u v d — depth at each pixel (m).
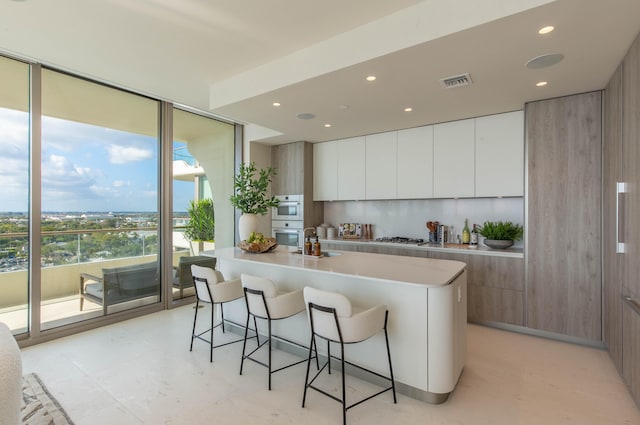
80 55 3.04
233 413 2.16
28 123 3.24
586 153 3.14
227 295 2.93
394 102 3.43
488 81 2.87
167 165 4.38
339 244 4.92
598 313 3.10
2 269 3.12
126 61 3.17
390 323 2.41
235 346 3.22
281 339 3.12
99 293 3.79
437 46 2.26
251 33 2.64
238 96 3.44
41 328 3.33
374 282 2.49
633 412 2.14
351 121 4.17
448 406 2.21
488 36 2.13
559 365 2.78
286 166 5.64
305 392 2.23
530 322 3.45
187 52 2.97
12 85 3.15
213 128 5.16
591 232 3.12
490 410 2.17
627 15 1.90
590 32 2.08
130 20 2.48
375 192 4.84
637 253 2.16
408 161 4.51
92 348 3.17
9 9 2.32
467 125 4.03
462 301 2.56
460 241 4.44
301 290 2.63
